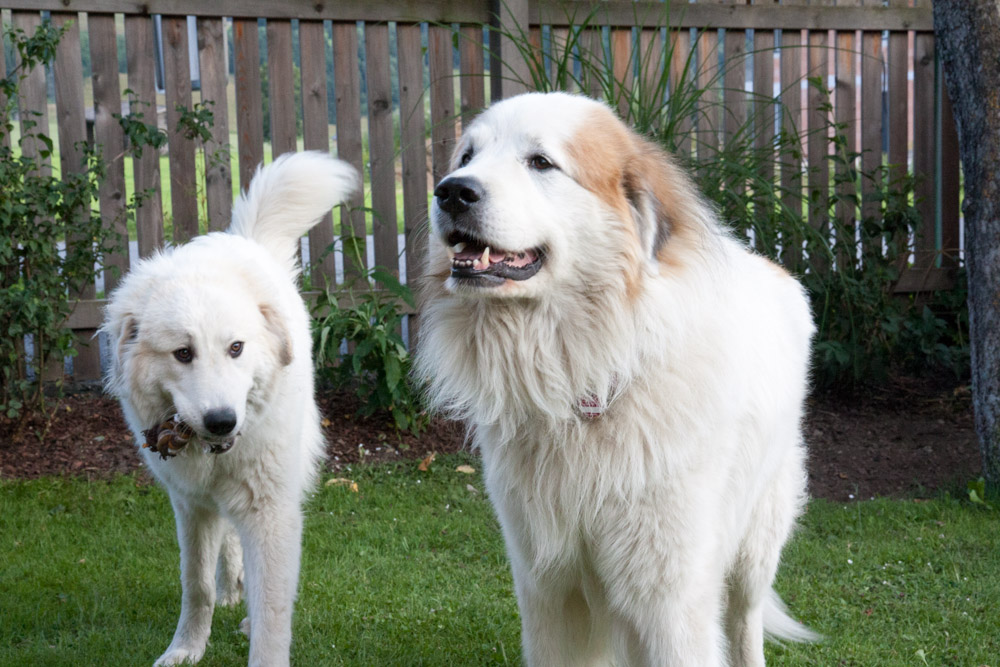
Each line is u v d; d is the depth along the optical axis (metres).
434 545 4.55
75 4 5.12
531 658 3.70
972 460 5.03
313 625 4.14
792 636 4.09
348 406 5.30
